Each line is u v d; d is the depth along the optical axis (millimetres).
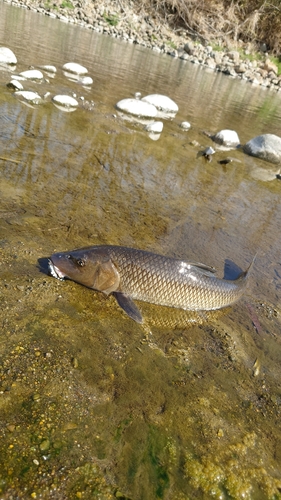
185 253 913
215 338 698
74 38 3299
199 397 569
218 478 471
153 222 1007
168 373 593
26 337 563
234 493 463
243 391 608
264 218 1249
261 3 4945
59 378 520
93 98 1899
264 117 2723
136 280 704
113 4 4566
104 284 697
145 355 610
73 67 2234
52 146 1237
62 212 908
